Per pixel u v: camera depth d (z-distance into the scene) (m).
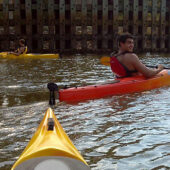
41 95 4.82
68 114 3.54
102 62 5.66
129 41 4.89
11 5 16.48
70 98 4.30
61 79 6.59
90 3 18.89
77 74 7.38
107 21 17.23
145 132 2.84
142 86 4.94
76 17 18.56
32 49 17.08
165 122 3.15
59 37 17.17
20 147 2.51
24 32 17.36
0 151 2.43
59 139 1.64
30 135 2.81
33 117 3.43
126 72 5.05
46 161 1.34
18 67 9.21
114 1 17.17
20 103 4.23
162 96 4.47
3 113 3.62
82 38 17.33
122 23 17.67
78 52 17.48
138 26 18.22
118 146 2.51
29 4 16.44
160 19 18.12
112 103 4.08
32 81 6.34
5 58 12.56
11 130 2.96
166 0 18.33
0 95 4.86
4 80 6.51
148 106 3.86
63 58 13.24
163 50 18.42
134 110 3.67
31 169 1.31
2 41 16.73
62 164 1.33
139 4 18.14
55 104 4.09
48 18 16.84
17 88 5.50
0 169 2.11
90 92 4.43
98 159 2.26
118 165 2.15
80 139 2.68
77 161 1.36
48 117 2.14
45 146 1.49
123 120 3.25
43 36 17.02
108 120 3.26
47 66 9.48
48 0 16.64
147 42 19.30
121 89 4.71
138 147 2.48
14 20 16.66
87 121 3.24
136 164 2.16
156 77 5.23
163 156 2.29
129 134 2.79
